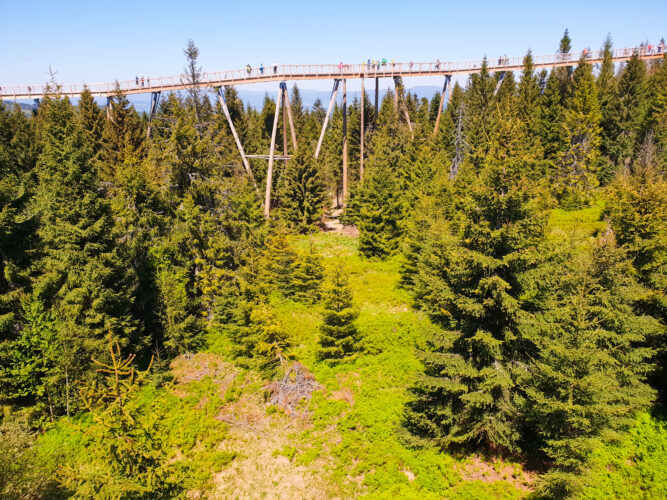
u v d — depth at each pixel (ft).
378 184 125.59
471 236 46.83
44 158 67.21
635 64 155.02
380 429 58.03
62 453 53.42
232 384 72.13
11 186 65.72
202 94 106.01
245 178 115.14
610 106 160.56
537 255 44.06
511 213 45.11
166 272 79.15
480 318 48.21
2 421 57.77
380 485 49.93
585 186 147.43
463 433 50.98
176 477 38.75
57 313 62.39
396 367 72.95
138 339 73.05
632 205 64.95
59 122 65.67
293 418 63.10
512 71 181.88
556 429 44.21
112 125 136.36
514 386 47.39
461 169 118.52
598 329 49.90
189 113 92.02
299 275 99.40
